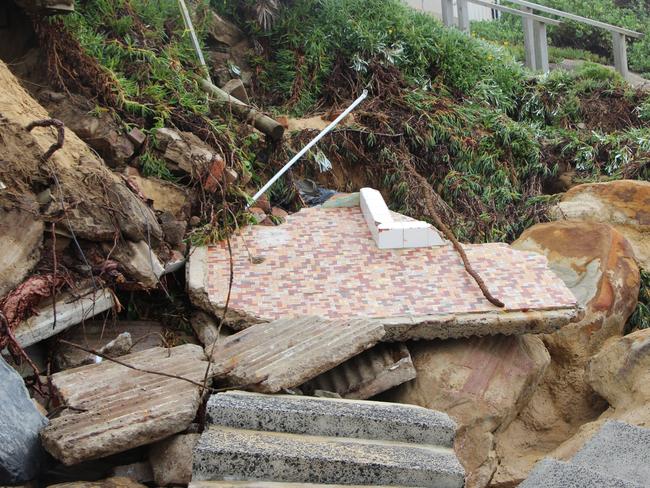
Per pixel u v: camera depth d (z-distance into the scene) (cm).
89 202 648
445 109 1010
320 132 941
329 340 589
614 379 662
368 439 512
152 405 525
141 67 844
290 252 743
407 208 911
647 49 1580
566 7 1623
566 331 739
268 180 891
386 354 655
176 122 812
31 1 730
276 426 507
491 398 648
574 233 816
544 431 704
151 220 684
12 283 598
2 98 676
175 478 516
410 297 686
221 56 1009
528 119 1112
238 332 641
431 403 645
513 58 1211
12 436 489
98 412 521
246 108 891
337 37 1050
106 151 757
